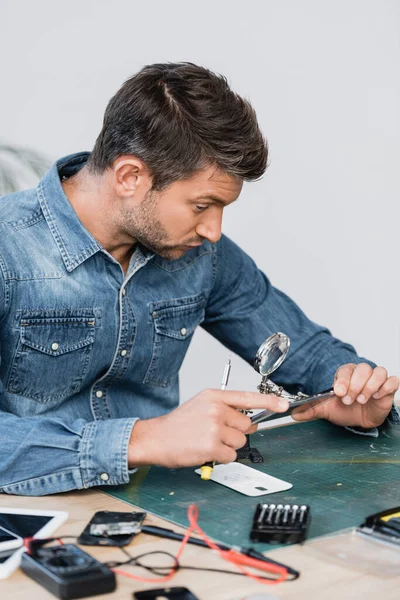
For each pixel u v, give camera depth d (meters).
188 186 1.39
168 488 1.28
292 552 1.01
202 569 0.96
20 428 1.31
